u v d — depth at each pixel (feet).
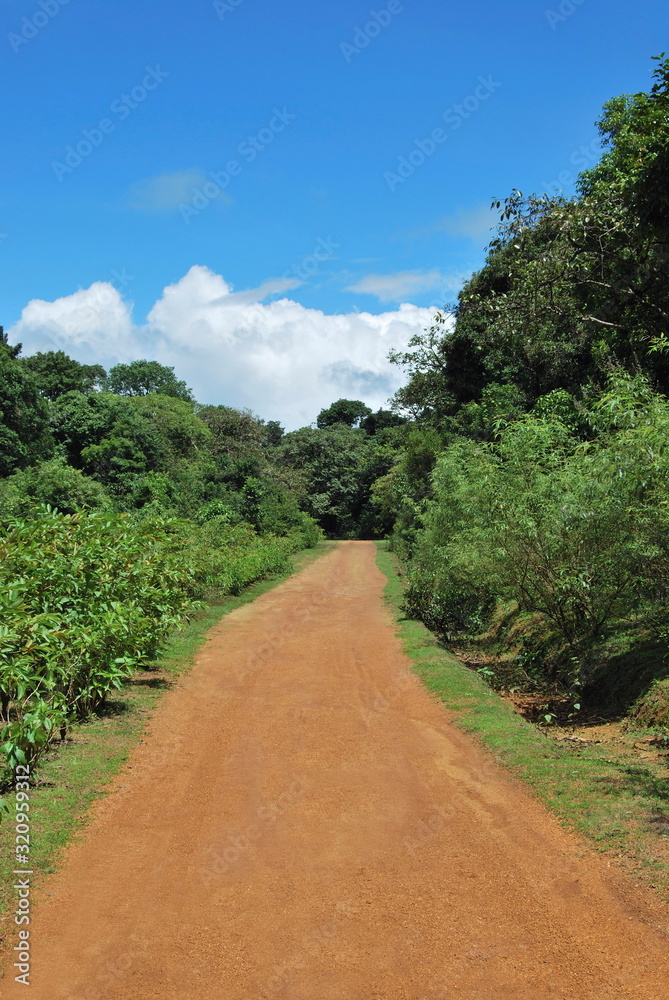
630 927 12.60
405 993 11.14
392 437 214.48
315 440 230.89
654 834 15.84
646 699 26.78
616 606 30.58
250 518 134.31
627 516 25.52
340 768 22.12
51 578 24.81
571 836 16.51
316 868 15.46
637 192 37.01
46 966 12.01
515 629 45.27
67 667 23.59
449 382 97.60
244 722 27.63
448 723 26.96
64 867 15.66
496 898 13.92
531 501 30.96
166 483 112.16
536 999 10.89
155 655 33.78
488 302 52.47
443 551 43.04
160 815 18.58
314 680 35.09
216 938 12.81
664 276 41.37
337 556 128.88
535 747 22.93
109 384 247.91
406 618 55.26
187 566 35.73
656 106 35.83
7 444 108.99
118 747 24.06
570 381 74.43
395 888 14.48
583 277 45.11
